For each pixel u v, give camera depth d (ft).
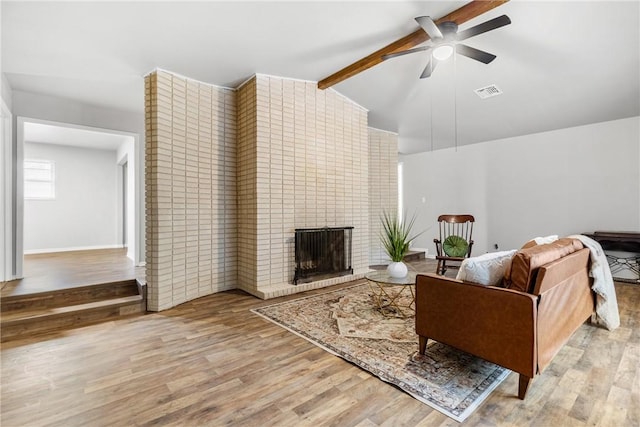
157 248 10.54
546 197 17.12
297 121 13.26
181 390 5.99
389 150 19.44
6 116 11.58
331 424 5.05
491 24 7.45
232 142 13.28
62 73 10.95
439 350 7.55
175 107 11.27
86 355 7.39
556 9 8.53
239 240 13.23
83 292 10.66
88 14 7.77
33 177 19.79
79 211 21.24
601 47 10.10
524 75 12.10
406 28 9.25
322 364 6.95
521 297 5.56
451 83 13.10
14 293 9.74
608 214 15.20
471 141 19.76
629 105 13.52
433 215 22.15
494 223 19.15
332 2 7.95
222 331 8.76
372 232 19.07
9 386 6.13
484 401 5.61
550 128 16.67
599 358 7.16
